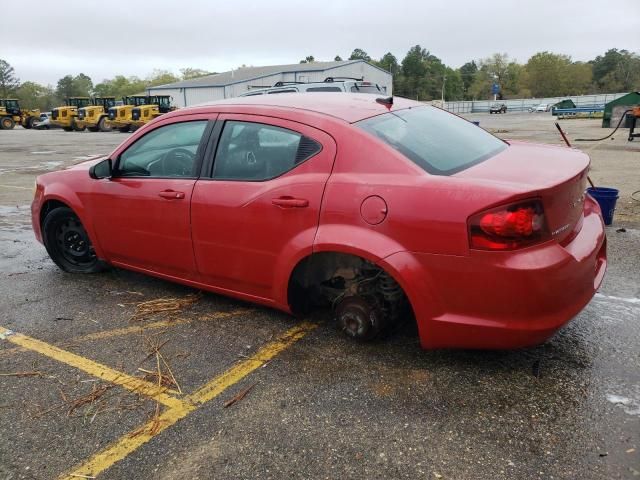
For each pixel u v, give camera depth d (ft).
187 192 11.75
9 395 9.46
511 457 7.45
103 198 13.52
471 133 11.73
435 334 9.07
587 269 9.00
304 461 7.55
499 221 8.11
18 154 57.77
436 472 7.24
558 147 11.73
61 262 15.75
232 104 11.73
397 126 10.47
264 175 10.76
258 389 9.32
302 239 10.05
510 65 402.31
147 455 7.80
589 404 8.54
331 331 11.37
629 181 29.35
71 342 11.37
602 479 6.99
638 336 10.69
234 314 12.41
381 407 8.67
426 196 8.74
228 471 7.42
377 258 9.14
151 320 12.29
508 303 8.35
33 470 7.61
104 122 114.83
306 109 10.68
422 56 450.30
